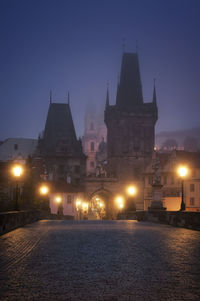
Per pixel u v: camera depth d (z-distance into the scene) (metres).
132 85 135.25
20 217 22.56
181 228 21.20
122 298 6.37
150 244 13.11
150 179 105.75
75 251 11.41
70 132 120.62
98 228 20.95
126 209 42.56
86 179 109.44
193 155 95.50
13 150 128.38
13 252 11.19
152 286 7.11
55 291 6.79
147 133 132.38
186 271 8.43
